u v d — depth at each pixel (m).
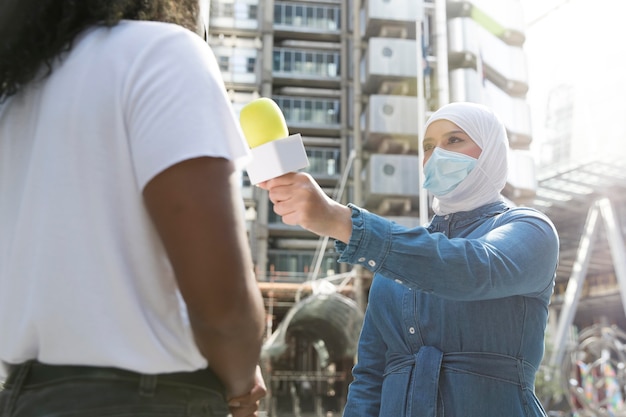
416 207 24.42
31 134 1.11
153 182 0.97
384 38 26.03
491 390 1.84
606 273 26.91
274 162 1.41
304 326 26.84
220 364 1.02
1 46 1.10
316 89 30.19
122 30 1.10
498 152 2.18
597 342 17.66
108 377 0.96
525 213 1.92
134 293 0.99
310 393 28.36
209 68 1.08
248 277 0.98
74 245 0.99
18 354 1.02
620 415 16.50
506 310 1.89
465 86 22.20
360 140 27.16
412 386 1.90
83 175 1.01
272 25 29.77
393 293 2.09
